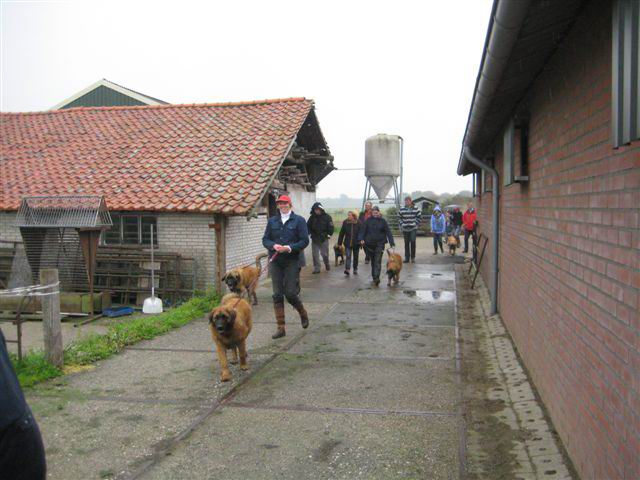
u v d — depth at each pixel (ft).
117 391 19.20
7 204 40.83
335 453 14.24
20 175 44.88
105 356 23.61
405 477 12.96
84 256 35.17
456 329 27.96
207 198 38.19
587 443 11.56
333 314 32.24
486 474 12.95
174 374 21.13
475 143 29.40
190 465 13.75
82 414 17.07
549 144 15.98
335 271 52.44
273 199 50.47
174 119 51.62
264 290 42.09
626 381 9.23
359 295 38.73
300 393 18.72
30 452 6.19
